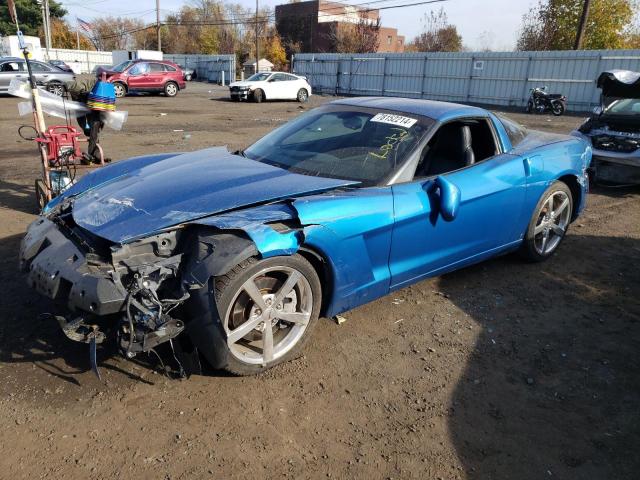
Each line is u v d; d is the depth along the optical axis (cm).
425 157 372
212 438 246
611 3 3306
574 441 258
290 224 287
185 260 269
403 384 295
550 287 431
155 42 7631
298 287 296
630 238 565
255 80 2397
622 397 294
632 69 2089
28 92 552
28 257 294
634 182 748
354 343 333
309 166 359
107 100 592
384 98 444
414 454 243
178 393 275
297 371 300
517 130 459
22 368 287
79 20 4388
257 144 415
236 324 277
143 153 938
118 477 221
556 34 3481
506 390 295
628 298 418
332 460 237
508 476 234
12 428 245
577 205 497
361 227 309
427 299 400
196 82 4328
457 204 344
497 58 2533
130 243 264
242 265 263
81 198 330
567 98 2309
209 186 311
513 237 432
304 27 6206
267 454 238
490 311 385
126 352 249
